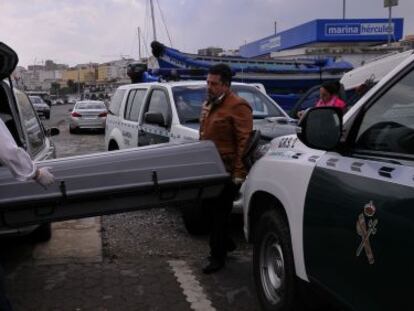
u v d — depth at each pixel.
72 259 5.85
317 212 3.24
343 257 2.95
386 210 2.57
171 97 7.60
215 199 5.17
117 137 9.44
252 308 4.61
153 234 6.81
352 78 5.97
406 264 2.41
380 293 2.61
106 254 6.03
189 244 6.38
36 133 6.11
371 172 2.80
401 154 2.75
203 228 6.58
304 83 15.34
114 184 4.31
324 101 7.07
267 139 5.89
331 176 3.15
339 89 6.86
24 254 6.04
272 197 4.02
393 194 2.55
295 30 33.41
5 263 5.77
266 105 8.04
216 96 5.00
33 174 3.42
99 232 6.88
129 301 4.75
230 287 5.04
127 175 4.37
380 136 2.96
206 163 4.66
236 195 5.39
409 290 2.39
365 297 2.74
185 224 6.62
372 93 3.13
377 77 4.93
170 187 4.47
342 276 2.97
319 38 30.23
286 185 3.69
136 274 5.39
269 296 4.16
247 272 5.42
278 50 36.84
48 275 5.40
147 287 5.06
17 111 5.23
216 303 4.71
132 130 8.75
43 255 5.99
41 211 4.20
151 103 8.30
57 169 4.24
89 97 72.25
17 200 4.03
